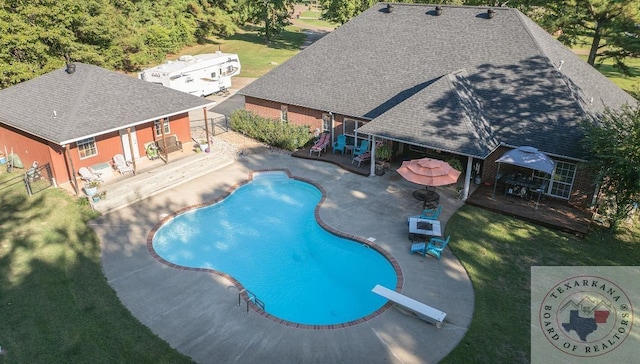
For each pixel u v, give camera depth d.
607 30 36.31
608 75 50.09
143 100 24.98
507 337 13.19
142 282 15.77
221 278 16.08
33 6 37.66
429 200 20.42
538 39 24.95
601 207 19.48
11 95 25.70
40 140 22.66
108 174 23.75
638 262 16.98
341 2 59.56
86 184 21.91
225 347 12.84
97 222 19.86
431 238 18.06
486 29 26.30
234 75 50.94
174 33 64.56
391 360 12.42
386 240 18.36
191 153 27.36
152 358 12.36
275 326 13.73
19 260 16.84
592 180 19.98
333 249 18.44
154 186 23.05
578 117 20.92
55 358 12.31
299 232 19.70
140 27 57.53
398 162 26.41
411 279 15.91
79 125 21.61
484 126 21.77
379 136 22.36
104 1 48.03
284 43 74.12
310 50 31.84
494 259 17.03
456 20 27.80
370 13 31.61
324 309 15.02
